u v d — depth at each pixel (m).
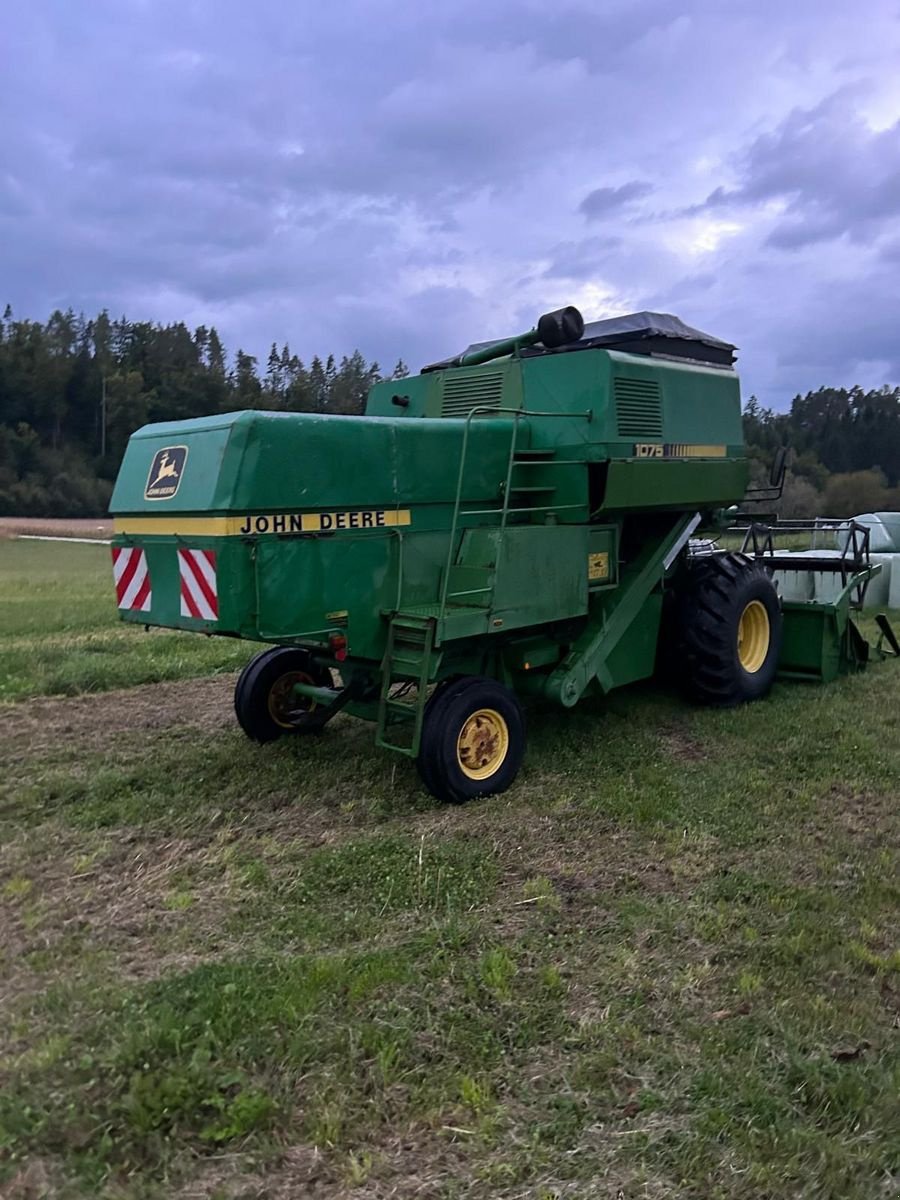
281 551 4.43
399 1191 2.29
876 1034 2.94
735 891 3.91
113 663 8.35
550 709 6.63
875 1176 2.38
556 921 3.66
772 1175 2.35
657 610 6.55
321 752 5.71
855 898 3.88
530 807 4.88
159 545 4.63
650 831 4.56
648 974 3.26
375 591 4.87
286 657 5.92
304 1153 2.42
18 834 4.58
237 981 3.09
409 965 3.25
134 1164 2.35
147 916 3.71
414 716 4.98
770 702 6.94
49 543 40.41
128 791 5.14
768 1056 2.82
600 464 5.53
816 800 5.01
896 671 8.03
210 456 4.38
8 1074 2.66
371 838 4.41
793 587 9.48
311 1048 2.76
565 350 6.28
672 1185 2.32
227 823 4.70
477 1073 2.72
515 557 5.07
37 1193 2.24
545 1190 2.29
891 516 14.19
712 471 6.36
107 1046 2.76
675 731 6.25
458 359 6.74
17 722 6.66
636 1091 2.65
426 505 5.17
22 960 3.37
